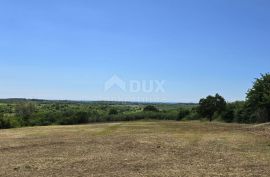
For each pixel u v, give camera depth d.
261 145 22.69
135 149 21.30
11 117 55.50
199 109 60.69
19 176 14.41
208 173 14.60
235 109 55.31
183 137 27.27
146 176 14.14
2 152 20.97
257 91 48.06
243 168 15.53
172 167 15.91
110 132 32.06
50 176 14.34
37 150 21.53
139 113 71.44
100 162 17.25
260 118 47.91
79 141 25.52
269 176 13.95
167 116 68.81
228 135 28.47
